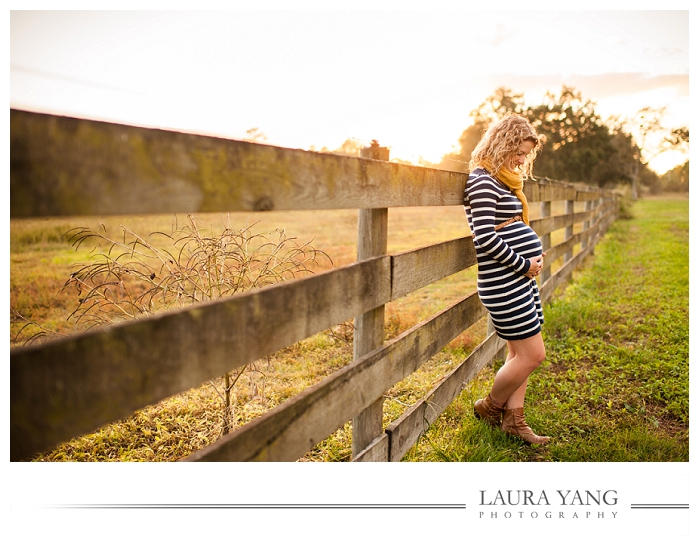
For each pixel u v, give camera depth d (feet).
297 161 4.39
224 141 3.67
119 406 3.17
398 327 15.01
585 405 10.20
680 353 12.64
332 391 5.25
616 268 25.63
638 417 9.62
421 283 7.23
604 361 12.54
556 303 16.61
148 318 3.33
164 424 9.38
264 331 4.24
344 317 5.38
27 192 2.63
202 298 7.98
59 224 31.73
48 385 2.82
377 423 6.55
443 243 7.95
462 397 9.92
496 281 7.78
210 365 3.76
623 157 167.94
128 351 3.21
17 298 17.13
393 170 6.05
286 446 4.60
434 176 7.27
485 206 7.49
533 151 8.41
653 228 50.21
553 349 13.43
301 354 13.07
